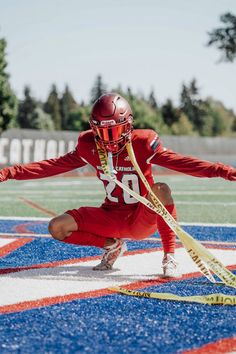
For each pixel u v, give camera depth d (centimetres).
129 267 554
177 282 492
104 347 325
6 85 3528
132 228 523
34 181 2523
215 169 473
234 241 733
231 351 319
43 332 351
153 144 503
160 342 333
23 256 616
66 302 421
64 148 3225
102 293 449
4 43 3503
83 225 518
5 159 2894
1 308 406
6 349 322
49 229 513
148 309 403
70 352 317
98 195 1598
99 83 10056
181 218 998
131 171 510
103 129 479
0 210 1150
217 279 507
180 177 2986
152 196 476
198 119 10112
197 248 460
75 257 609
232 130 11950
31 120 9056
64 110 11306
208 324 368
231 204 1284
